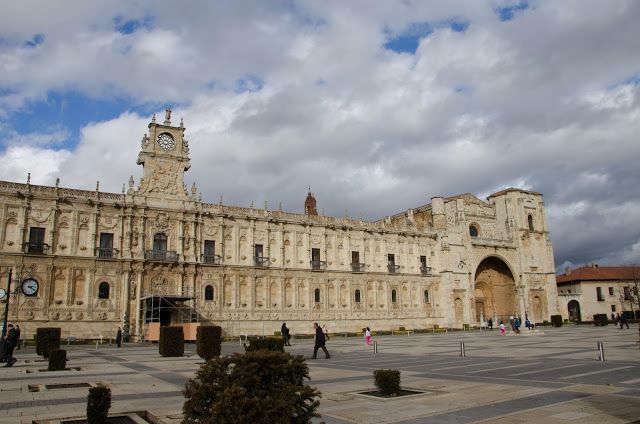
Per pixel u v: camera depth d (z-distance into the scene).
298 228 82.56
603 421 13.45
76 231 64.19
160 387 21.72
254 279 76.19
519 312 105.88
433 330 88.56
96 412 13.71
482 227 109.31
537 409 15.19
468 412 15.09
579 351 34.91
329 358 36.19
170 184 72.25
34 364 32.97
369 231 90.62
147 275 68.00
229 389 10.31
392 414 15.07
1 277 59.09
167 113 74.19
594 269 123.69
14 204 61.09
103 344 59.38
